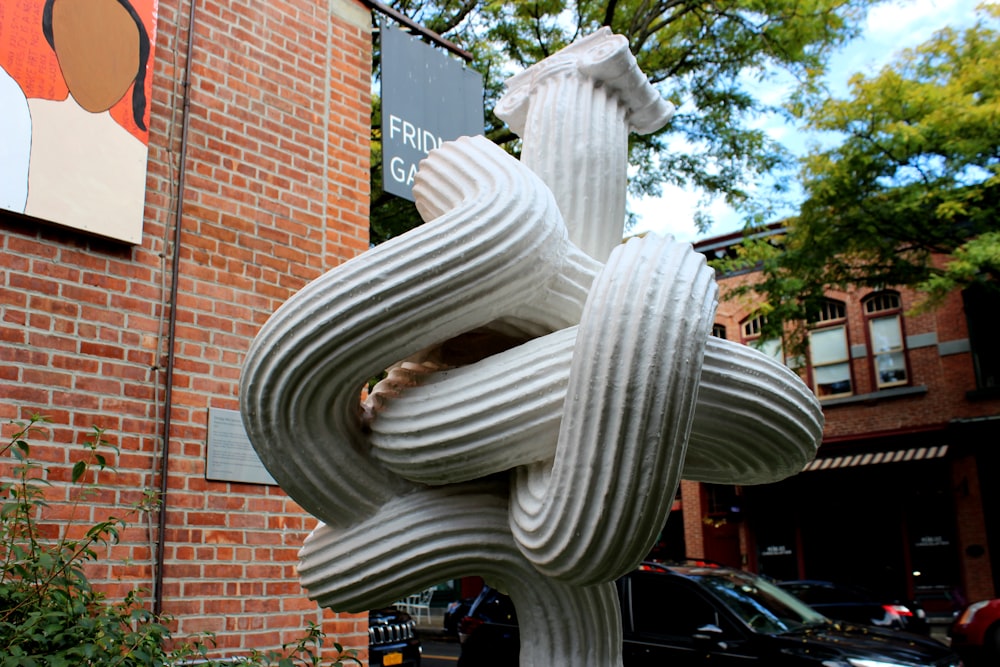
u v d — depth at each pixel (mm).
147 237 4457
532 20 10211
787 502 17188
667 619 5711
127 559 3828
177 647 3941
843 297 17125
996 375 15633
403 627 7973
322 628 4758
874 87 10945
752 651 5305
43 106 4066
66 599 2809
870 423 16406
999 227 11148
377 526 1800
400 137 5734
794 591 11680
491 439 1627
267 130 5121
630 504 1446
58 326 4051
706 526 18000
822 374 17109
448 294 1628
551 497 1518
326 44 5590
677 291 1458
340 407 1720
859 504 16484
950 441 15578
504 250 1647
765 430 1705
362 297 1594
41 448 3885
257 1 5242
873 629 5887
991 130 10484
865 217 11727
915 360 16234
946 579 15422
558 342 1655
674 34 10305
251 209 4934
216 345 4609
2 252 3939
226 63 5000
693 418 1642
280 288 4969
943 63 11219
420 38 6129
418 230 1653
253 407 1694
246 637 4426
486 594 6316
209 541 4375
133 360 4273
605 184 2039
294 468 1743
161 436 4305
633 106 2209
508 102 2270
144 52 4520
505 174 1783
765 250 12453
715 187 10727
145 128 4457
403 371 1868
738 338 17188
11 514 3164
